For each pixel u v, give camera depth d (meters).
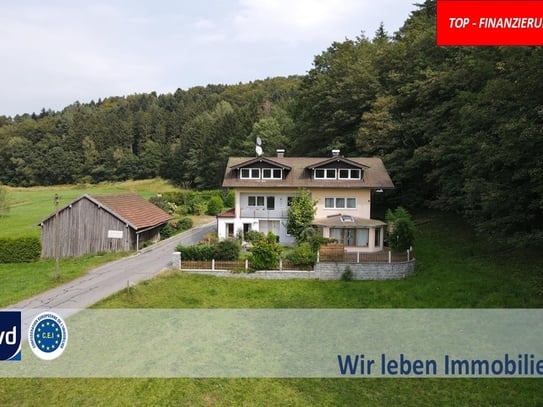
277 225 34.91
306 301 22.33
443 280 24.05
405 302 21.75
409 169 37.81
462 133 28.06
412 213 41.06
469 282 22.97
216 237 35.12
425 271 26.31
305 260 26.08
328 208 34.53
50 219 33.88
